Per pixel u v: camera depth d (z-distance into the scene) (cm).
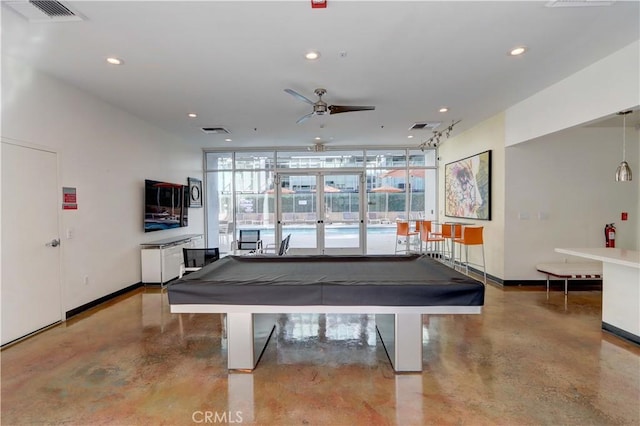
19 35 272
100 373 259
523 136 461
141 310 416
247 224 829
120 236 482
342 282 250
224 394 230
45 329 350
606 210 513
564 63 338
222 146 783
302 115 520
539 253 518
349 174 824
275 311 244
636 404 215
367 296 240
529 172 512
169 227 612
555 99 396
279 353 295
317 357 287
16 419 204
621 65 309
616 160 510
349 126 600
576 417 203
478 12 246
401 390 234
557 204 514
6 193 310
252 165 824
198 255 448
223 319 384
